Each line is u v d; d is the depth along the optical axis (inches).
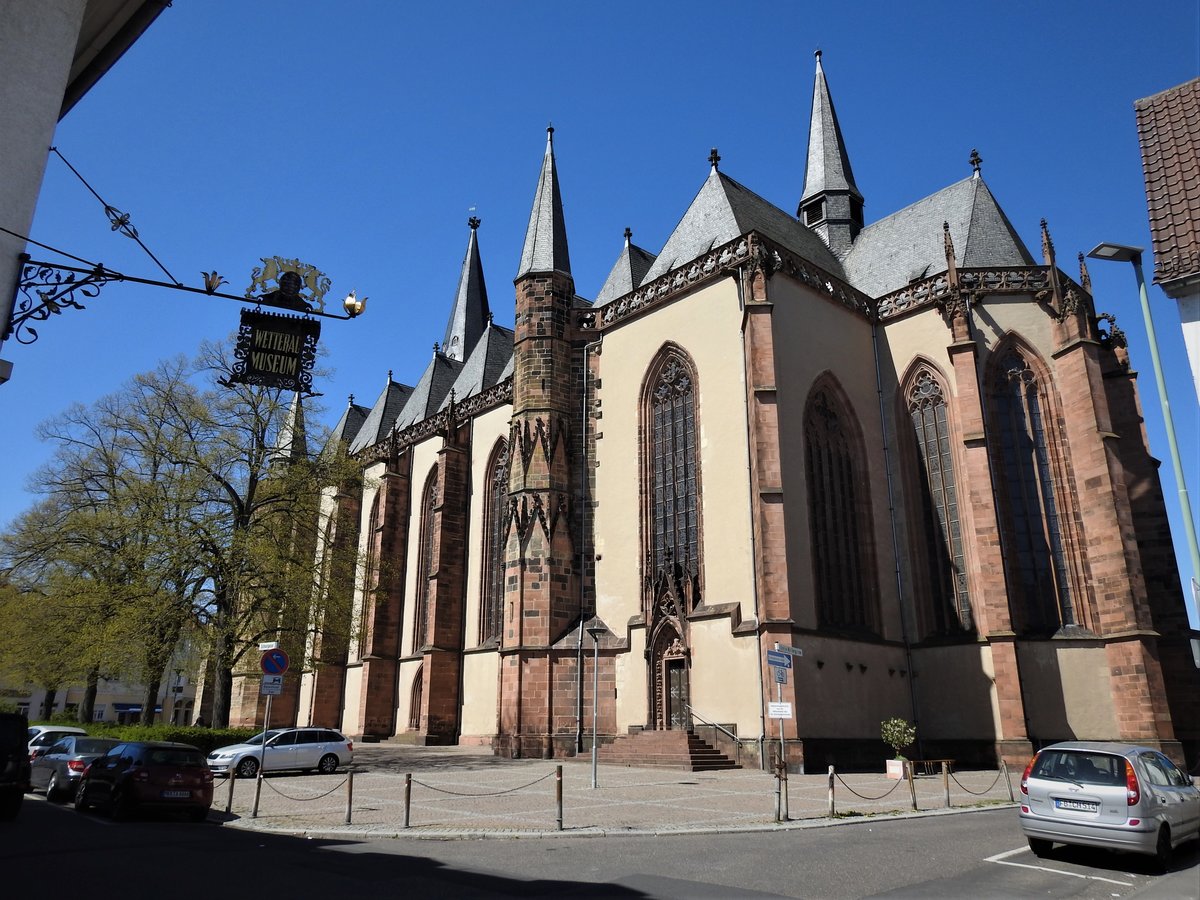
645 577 1530.5
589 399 1736.0
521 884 493.7
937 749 1480.1
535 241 1819.6
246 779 1243.8
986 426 1581.0
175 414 1616.6
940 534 1585.9
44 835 719.7
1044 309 1614.2
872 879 515.2
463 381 2388.0
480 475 2106.3
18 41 546.9
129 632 1423.5
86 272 532.7
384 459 2406.5
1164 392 687.1
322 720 2345.0
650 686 1433.3
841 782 1115.9
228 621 1497.3
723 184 1793.8
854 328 1702.8
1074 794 593.3
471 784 1103.0
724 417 1471.5
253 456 1657.2
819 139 2297.0
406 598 2276.1
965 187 1865.2
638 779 1143.6
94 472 1723.7
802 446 1480.1
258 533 1568.7
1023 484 1566.2
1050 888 503.5
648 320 1662.2
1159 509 1625.2
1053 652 1451.8
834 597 1472.7
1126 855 620.4
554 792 996.6
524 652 1549.0
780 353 1491.1
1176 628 1561.3
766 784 1079.6
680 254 1759.4
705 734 1344.7
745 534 1385.3
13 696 3531.0
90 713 2138.3
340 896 453.1
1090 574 1480.1
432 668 1978.3
